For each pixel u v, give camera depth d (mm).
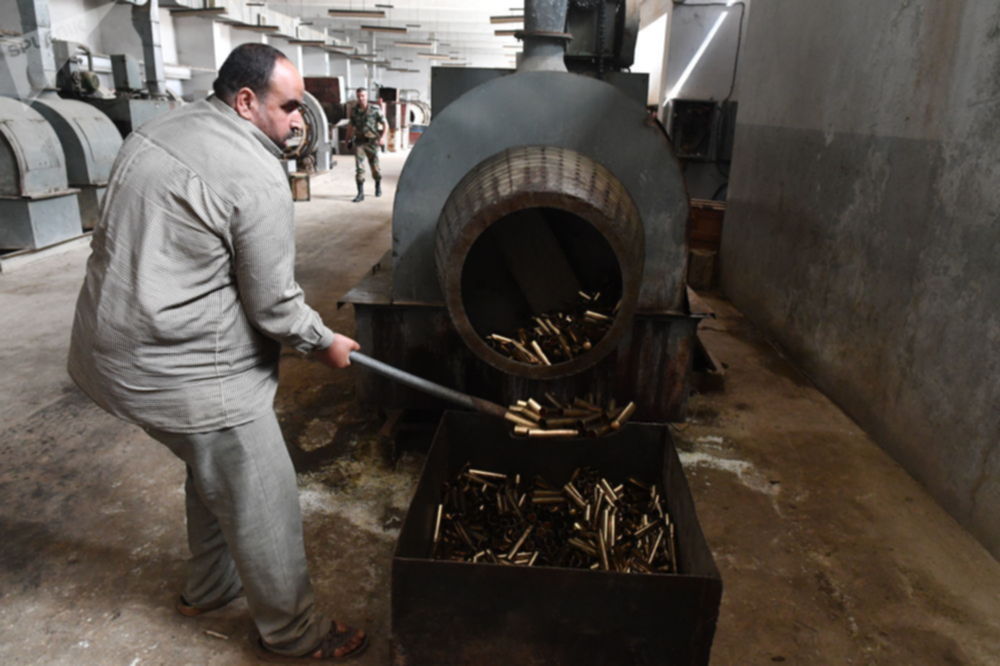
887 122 3516
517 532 2438
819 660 2111
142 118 8281
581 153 2895
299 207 10242
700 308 3131
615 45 3908
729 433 3525
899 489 3061
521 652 1877
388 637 2109
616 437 2719
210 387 1627
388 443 3295
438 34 26719
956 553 2633
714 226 6484
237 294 1640
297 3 18672
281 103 1635
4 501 2740
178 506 2754
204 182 1500
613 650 1848
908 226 3283
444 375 3189
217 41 16594
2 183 6086
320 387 3906
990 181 2691
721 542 2654
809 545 2654
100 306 1543
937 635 2225
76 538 2535
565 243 2975
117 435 3291
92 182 7105
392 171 15859
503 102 2861
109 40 9242
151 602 2234
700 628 1794
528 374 2549
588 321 2582
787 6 4965
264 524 1784
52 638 2068
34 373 3932
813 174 4375
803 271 4461
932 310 3055
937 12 3105
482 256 2938
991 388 2641
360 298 3092
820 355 4148
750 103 5719
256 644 2059
